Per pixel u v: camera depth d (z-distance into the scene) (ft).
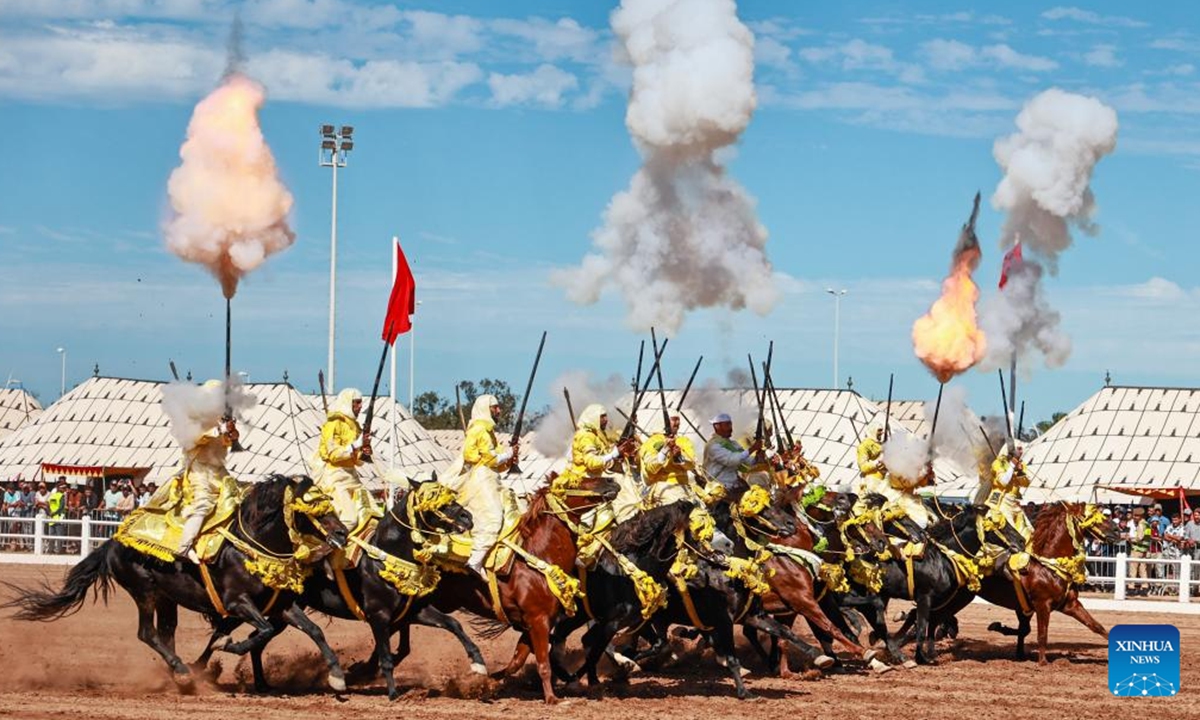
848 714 52.90
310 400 144.66
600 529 57.16
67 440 145.89
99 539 123.85
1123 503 124.16
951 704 55.98
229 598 55.42
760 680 61.57
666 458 59.41
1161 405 127.44
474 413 56.59
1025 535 69.92
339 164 145.89
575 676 57.26
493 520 55.01
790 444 67.87
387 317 110.63
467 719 50.39
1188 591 99.50
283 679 60.44
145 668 64.08
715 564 56.39
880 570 66.28
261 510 55.42
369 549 55.11
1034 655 72.43
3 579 104.94
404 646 60.49
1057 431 130.93
